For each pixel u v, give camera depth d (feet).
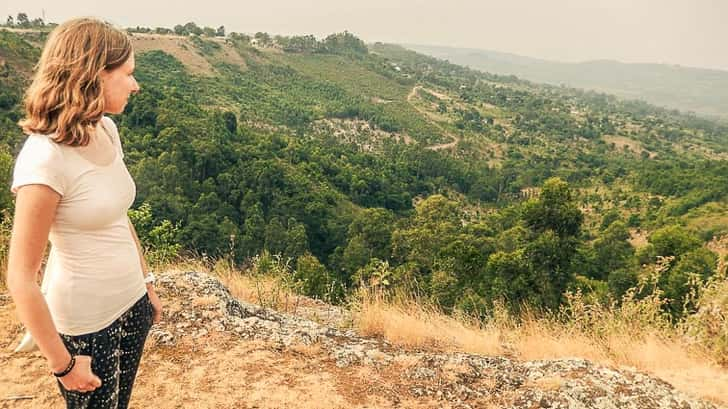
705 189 250.98
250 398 10.09
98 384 5.22
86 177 4.95
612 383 11.36
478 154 396.78
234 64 504.02
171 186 154.40
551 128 518.78
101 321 5.44
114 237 5.47
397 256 136.56
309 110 440.04
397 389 10.97
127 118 197.06
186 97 357.61
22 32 355.56
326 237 177.17
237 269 22.31
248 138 248.93
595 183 326.03
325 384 10.84
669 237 87.30
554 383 11.12
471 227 158.40
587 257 112.98
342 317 17.69
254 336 12.65
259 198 171.01
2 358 10.98
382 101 527.81
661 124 630.74
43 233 4.66
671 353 16.03
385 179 262.06
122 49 5.07
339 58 655.76
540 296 69.31
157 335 12.19
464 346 15.43
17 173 4.69
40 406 9.43
